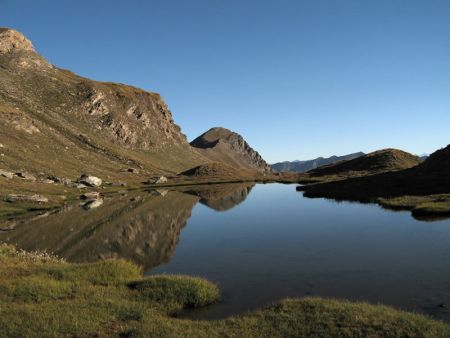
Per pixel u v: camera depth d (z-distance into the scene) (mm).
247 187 108938
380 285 19078
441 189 52312
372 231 33531
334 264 23688
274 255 27062
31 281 18031
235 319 14125
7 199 57562
